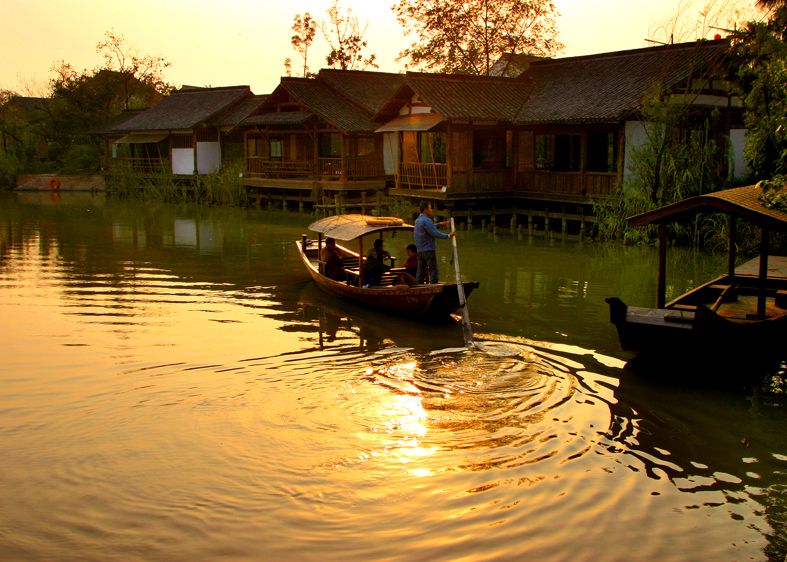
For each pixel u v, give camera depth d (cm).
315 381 1005
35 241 2509
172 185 4247
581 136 2492
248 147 3900
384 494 697
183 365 1083
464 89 2764
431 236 1416
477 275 1831
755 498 699
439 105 2623
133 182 4466
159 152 4500
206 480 724
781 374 1055
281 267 1995
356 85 3625
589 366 1079
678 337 1017
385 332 1280
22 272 1900
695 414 897
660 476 737
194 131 4206
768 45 1934
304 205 3706
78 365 1081
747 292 1320
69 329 1293
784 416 896
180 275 1866
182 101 4675
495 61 3941
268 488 708
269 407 909
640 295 1582
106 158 4991
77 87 5616
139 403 925
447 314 1329
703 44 2412
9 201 4231
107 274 1877
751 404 934
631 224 1152
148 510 669
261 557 600
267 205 3772
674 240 2286
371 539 624
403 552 606
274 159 3866
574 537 629
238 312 1436
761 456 786
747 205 1082
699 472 748
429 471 741
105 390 973
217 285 1731
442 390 970
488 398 941
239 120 4091
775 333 1082
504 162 2805
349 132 3153
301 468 748
